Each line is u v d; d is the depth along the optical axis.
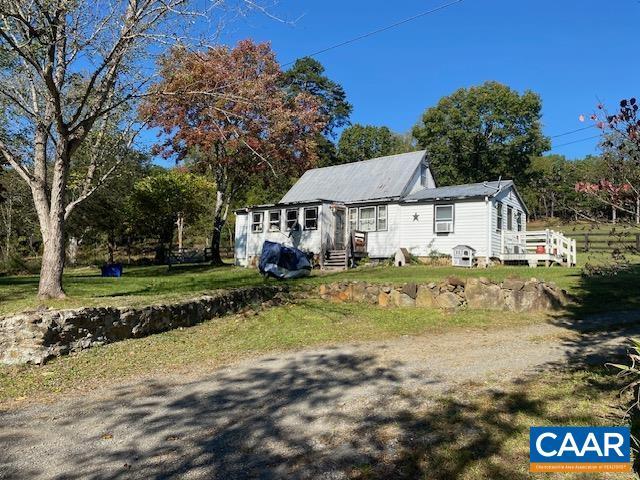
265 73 23.50
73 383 6.44
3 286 13.15
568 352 7.40
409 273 17.02
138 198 31.66
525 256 19.61
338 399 5.59
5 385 6.31
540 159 49.09
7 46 9.42
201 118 20.73
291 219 23.70
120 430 4.84
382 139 54.69
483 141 47.91
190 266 26.58
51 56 8.54
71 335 7.58
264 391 5.99
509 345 8.01
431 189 23.48
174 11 8.84
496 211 20.84
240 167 25.31
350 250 21.22
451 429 4.55
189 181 33.59
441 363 6.98
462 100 48.00
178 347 8.25
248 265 24.95
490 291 11.37
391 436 4.47
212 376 6.72
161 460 4.14
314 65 47.81
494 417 4.79
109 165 13.84
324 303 12.16
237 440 4.52
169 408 5.46
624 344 7.78
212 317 10.52
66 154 9.75
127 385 6.37
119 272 21.08
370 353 7.73
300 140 24.55
